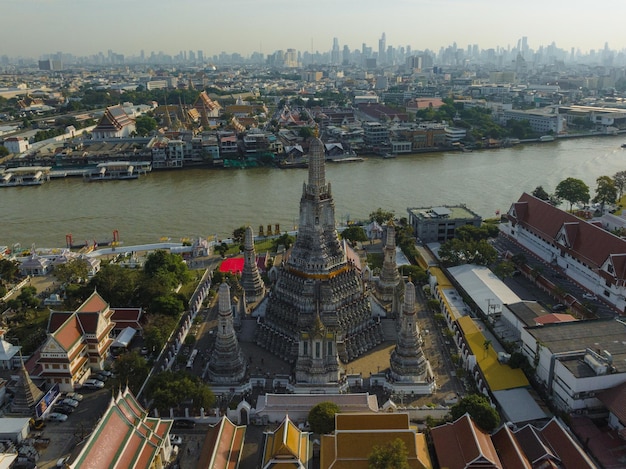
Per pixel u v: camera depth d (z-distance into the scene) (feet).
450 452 330.13
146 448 329.72
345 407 391.86
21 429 375.45
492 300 543.39
